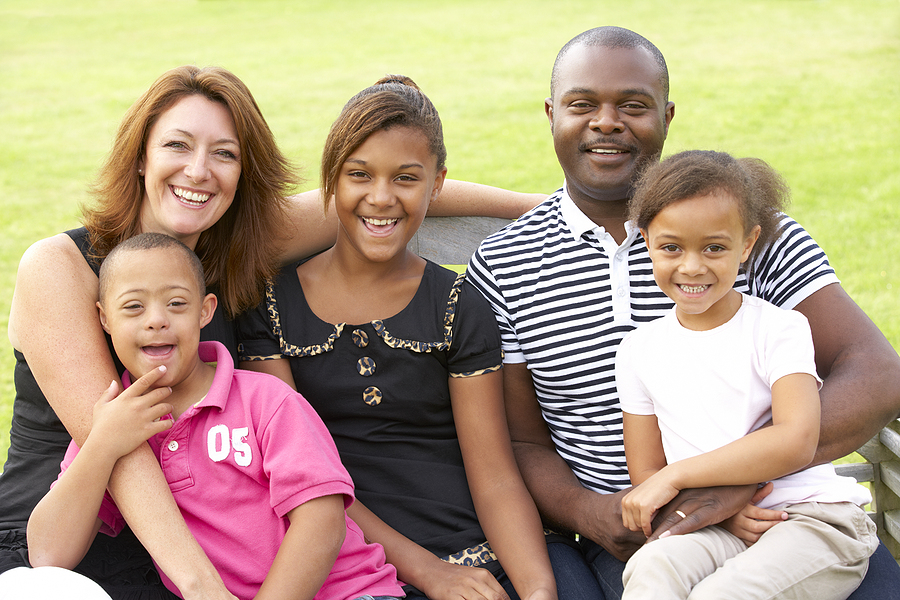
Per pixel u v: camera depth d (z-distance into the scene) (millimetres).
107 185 2004
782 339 1811
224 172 2016
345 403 2084
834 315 2031
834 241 6512
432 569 1936
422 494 2078
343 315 2107
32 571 1584
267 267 2146
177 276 1800
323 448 1806
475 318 2102
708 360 1870
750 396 1829
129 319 1776
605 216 2254
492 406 2115
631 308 2115
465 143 9820
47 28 18078
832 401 1889
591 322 2135
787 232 2111
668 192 1803
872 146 9109
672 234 1807
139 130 1964
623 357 1998
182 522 1712
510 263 2219
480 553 2025
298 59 14719
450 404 2154
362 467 2090
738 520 1780
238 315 2164
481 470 2092
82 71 14070
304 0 20938
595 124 2145
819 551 1714
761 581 1660
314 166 8609
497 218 2715
